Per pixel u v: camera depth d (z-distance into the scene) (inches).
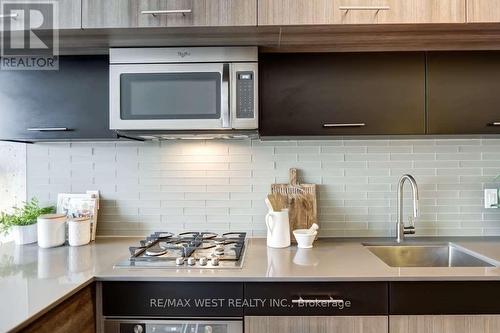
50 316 40.2
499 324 49.2
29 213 71.2
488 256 58.2
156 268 52.6
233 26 54.4
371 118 62.3
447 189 73.8
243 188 74.9
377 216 74.0
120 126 59.6
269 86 62.9
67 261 57.1
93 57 64.2
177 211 75.4
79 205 73.4
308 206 73.3
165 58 59.8
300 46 61.2
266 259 57.9
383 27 54.7
